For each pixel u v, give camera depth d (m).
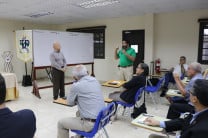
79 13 6.41
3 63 7.58
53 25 9.05
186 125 1.53
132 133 3.24
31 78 7.36
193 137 1.17
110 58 7.79
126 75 5.57
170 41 6.50
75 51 6.91
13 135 1.11
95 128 2.24
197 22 5.98
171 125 1.76
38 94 5.47
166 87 5.46
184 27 6.21
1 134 1.08
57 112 4.23
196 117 1.28
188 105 2.93
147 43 6.71
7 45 7.68
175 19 6.34
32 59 5.82
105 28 7.73
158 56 6.77
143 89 3.43
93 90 2.37
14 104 4.82
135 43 7.14
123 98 3.40
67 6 5.31
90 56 7.49
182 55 6.34
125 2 4.95
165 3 5.08
